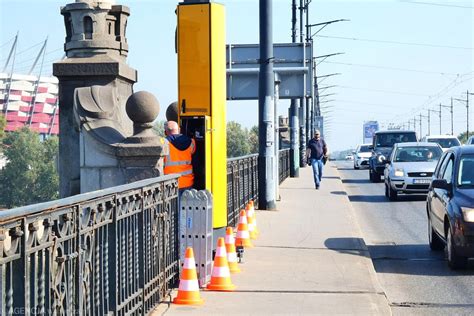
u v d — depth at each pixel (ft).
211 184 73.46
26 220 29.60
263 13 125.90
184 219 63.10
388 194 175.52
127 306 47.44
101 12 71.51
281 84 148.36
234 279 68.23
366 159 360.07
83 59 70.33
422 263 84.23
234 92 145.89
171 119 80.84
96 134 63.82
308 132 374.63
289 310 55.88
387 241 103.40
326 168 337.93
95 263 40.52
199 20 73.61
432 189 92.22
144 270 51.39
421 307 61.82
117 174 62.95
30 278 31.07
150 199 53.67
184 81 73.97
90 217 39.19
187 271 57.21
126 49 74.59
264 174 129.90
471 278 74.79
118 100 70.69
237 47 155.02
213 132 73.92
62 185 70.38
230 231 72.64
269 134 129.49
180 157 69.26
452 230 77.77
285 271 72.79
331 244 91.30
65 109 70.44
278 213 126.31
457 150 87.97
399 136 251.39
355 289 64.34
